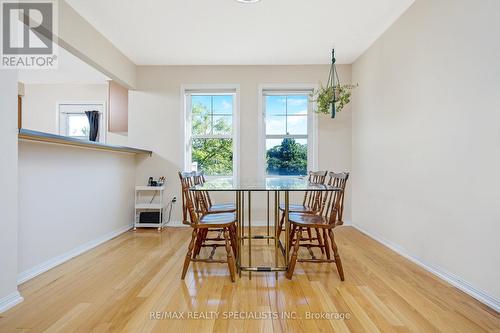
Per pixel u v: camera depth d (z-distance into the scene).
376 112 3.16
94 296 1.80
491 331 1.43
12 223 1.67
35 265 2.15
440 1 2.10
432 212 2.21
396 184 2.75
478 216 1.77
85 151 2.81
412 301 1.74
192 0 2.37
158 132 3.91
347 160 3.91
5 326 1.46
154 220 3.72
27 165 2.07
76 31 2.54
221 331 1.42
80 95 4.52
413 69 2.46
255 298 1.78
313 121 3.94
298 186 2.27
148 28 2.85
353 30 2.93
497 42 1.64
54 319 1.53
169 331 1.42
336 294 1.83
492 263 1.67
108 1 2.38
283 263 2.44
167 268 2.30
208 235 3.39
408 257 2.54
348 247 2.89
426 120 2.29
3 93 1.61
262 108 3.93
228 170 4.04
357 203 3.73
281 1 2.40
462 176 1.90
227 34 2.99
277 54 3.55
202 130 4.04
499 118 1.63
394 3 2.45
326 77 3.91
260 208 3.91
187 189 2.07
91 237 2.91
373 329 1.45
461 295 1.82
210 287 1.94
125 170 3.66
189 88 3.91
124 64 3.54
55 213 2.38
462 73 1.90
